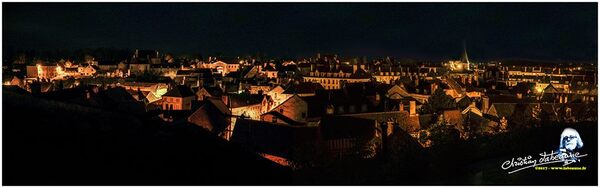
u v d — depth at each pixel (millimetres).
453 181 38969
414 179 40188
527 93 150500
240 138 68500
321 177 41781
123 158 38906
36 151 35750
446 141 50375
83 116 47781
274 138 63406
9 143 35656
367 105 99375
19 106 44719
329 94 104750
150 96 136375
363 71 176625
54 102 50875
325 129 66188
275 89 136125
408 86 139875
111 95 105375
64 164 35094
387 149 55094
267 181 40719
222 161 44375
